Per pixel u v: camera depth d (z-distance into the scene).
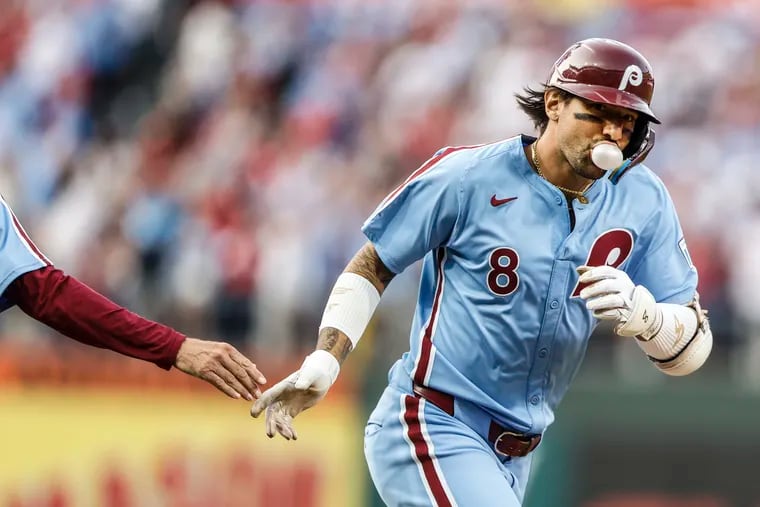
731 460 32.12
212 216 40.34
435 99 44.16
